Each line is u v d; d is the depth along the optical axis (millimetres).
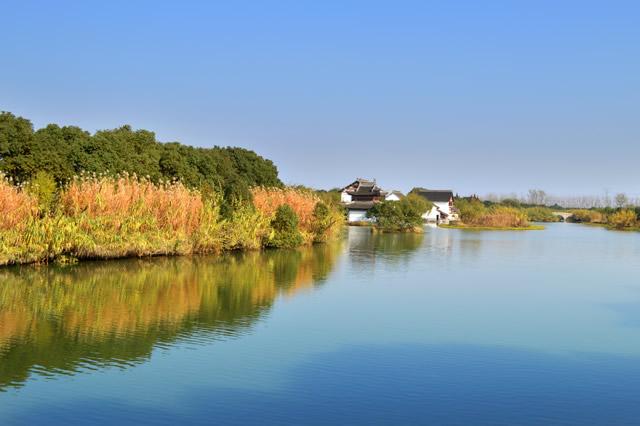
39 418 12828
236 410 13555
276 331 20422
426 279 34156
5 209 31609
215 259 40281
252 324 21312
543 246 62562
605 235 88062
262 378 15688
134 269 33656
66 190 37719
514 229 105000
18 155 42969
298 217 53250
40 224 33031
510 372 16875
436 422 13305
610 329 22266
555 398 14961
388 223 85250
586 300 28469
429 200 131875
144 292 26750
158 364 16516
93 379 15227
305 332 20438
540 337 20844
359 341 19547
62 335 19125
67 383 14906
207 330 20266
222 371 16094
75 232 34062
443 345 19391
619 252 56125
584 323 23281
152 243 38375
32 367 16016
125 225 36844
